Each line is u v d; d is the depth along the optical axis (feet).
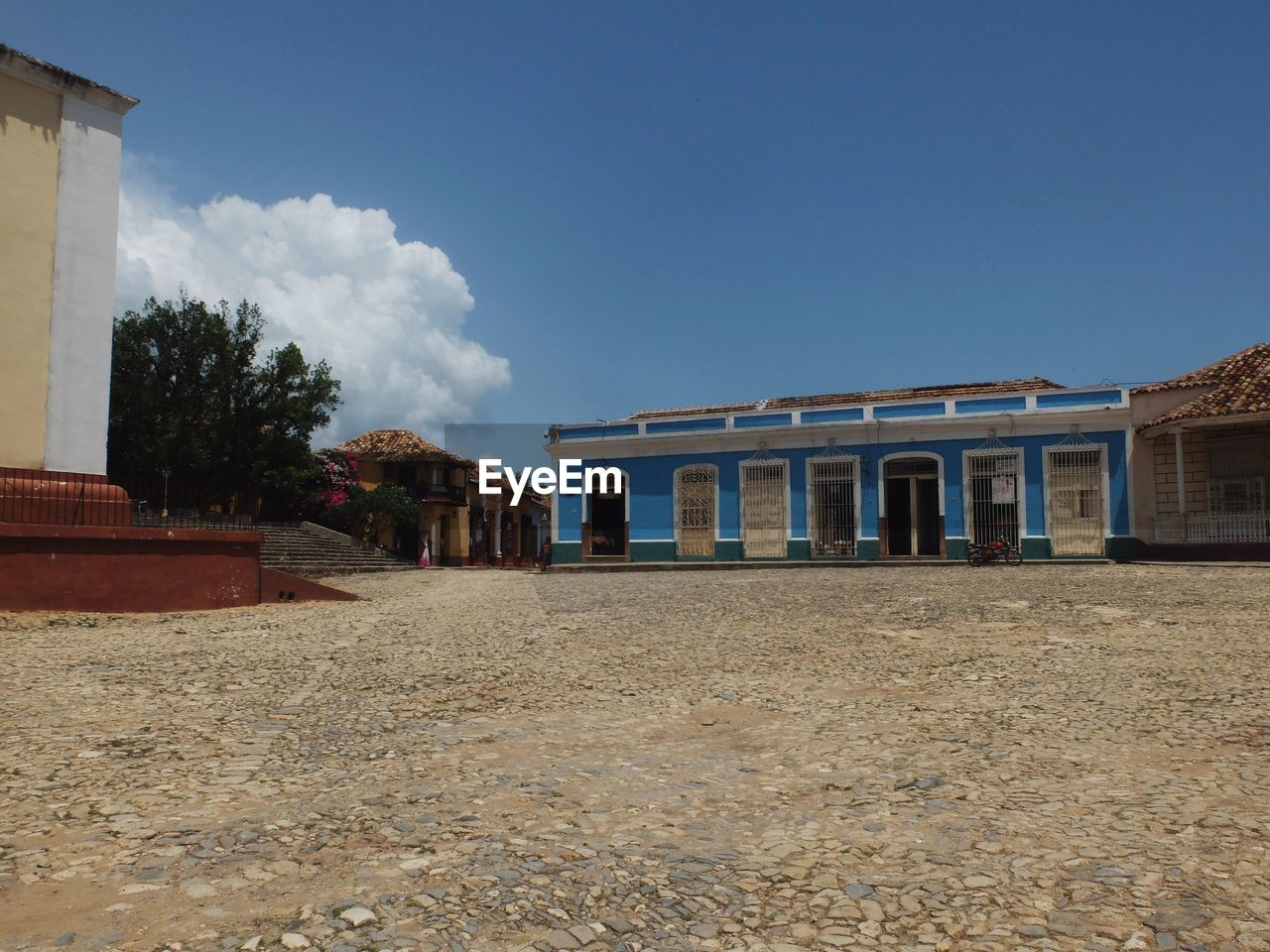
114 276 47.70
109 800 14.69
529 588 62.54
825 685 25.54
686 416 99.96
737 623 38.01
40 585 40.63
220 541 47.57
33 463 44.11
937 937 10.08
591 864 12.20
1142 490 73.20
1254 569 57.88
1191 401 71.10
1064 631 33.45
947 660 28.48
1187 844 12.57
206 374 103.24
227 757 17.76
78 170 46.50
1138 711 20.98
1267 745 17.67
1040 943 9.86
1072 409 75.10
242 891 11.18
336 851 12.59
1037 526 75.87
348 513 123.13
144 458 98.48
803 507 83.87
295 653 31.45
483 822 13.94
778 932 10.25
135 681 25.11
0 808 14.19
